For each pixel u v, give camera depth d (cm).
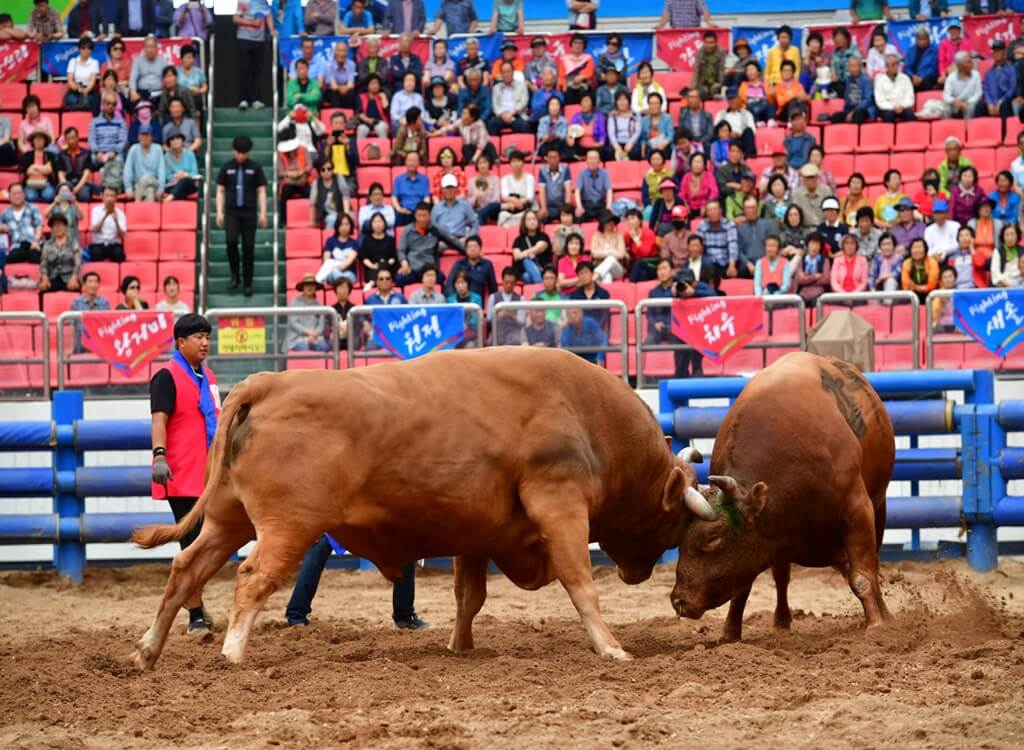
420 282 2017
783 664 821
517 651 945
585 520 888
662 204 2119
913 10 2761
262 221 2266
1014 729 637
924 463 1406
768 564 947
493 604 1259
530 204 2178
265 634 1059
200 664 875
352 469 839
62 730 700
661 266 1822
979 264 2011
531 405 889
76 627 1151
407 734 664
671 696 732
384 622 1145
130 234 2217
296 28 2730
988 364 1539
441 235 2053
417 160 2223
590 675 802
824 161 2333
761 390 974
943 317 1548
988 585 1305
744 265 1989
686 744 634
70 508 1473
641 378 1573
